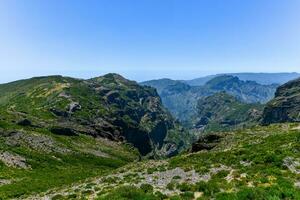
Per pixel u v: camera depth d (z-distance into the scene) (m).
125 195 32.34
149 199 30.95
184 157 59.41
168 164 53.62
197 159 52.97
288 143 50.59
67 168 110.38
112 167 136.00
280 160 39.25
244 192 28.41
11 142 121.44
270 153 42.94
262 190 28.56
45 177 82.88
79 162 128.62
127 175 47.94
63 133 177.75
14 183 71.62
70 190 44.75
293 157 40.53
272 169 36.06
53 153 127.62
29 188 65.44
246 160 43.25
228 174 37.59
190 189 33.50
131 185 37.66
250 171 36.81
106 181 46.00
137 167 57.19
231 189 31.70
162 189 35.16
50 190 52.78
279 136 58.62
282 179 32.34
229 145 66.75
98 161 137.38
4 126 148.50
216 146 73.19
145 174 46.09
